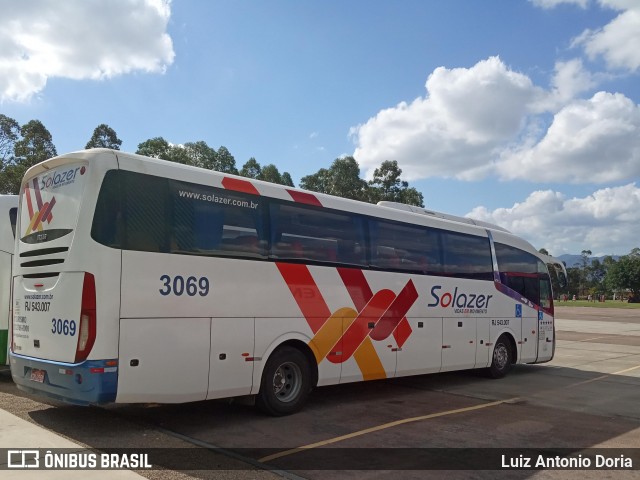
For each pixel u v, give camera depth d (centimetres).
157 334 648
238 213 754
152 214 663
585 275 13875
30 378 692
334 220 891
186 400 673
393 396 984
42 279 683
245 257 752
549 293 1421
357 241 924
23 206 766
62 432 675
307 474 548
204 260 704
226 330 717
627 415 856
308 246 842
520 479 549
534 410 880
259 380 752
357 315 905
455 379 1212
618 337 2419
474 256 1192
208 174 734
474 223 1302
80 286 616
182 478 524
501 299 1251
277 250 796
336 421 774
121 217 637
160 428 708
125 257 631
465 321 1141
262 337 759
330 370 855
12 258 1006
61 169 686
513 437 705
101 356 604
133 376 624
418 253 1047
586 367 1455
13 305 759
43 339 669
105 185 635
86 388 600
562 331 2766
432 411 856
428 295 1053
